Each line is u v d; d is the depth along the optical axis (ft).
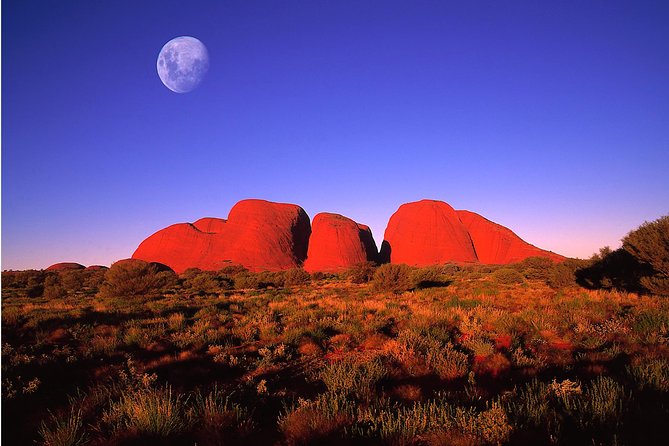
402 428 13.91
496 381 20.85
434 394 18.53
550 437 12.62
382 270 84.12
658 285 48.62
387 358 26.48
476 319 38.40
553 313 41.27
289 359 28.35
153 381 21.52
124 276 84.74
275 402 18.81
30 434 15.69
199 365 25.85
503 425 13.01
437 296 68.74
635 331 31.19
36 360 25.58
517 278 114.73
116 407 17.21
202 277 125.39
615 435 11.43
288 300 68.59
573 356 26.02
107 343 30.96
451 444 12.75
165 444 14.06
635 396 15.97
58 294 95.96
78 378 23.39
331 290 96.84
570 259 84.17
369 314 46.75
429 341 29.89
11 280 163.12
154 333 34.99
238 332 36.70
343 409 15.89
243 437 14.55
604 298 54.13
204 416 15.88
